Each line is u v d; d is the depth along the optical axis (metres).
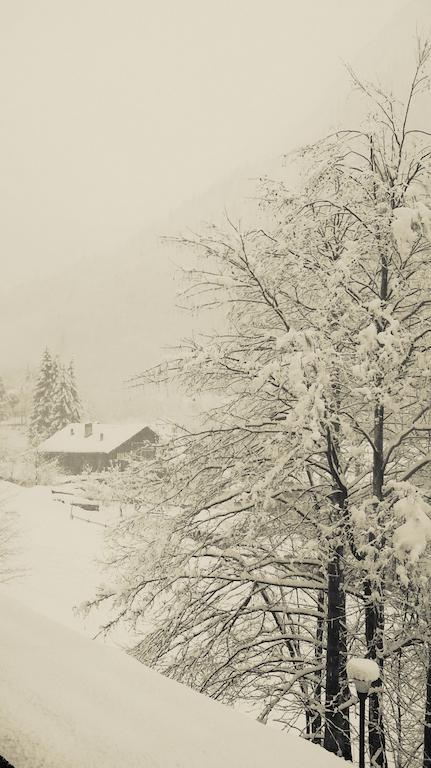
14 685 1.60
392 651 7.09
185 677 8.20
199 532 8.37
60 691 1.61
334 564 7.49
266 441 7.54
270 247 7.81
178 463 8.42
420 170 7.43
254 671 8.20
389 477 8.20
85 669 1.87
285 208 7.91
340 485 7.36
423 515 5.62
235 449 8.57
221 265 8.20
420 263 7.46
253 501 7.39
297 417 6.16
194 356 7.86
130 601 8.30
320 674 8.34
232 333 8.80
